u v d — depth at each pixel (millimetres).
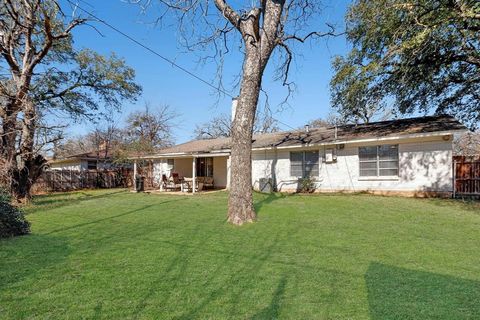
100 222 8484
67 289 3840
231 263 4867
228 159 19750
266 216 9000
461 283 3998
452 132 12055
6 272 4441
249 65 8398
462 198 12492
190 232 7090
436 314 3176
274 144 17234
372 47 13648
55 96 19016
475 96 14883
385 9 11273
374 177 14633
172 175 20312
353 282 4066
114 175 27875
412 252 5441
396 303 3432
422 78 13625
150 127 38219
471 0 9234
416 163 13547
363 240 6316
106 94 20984
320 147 16203
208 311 3271
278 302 3482
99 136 38656
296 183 16984
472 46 11734
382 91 14594
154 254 5348
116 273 4410
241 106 8344
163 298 3588
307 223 8023
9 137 11742
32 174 13234
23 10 12414
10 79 12297
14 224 6871
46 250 5621
